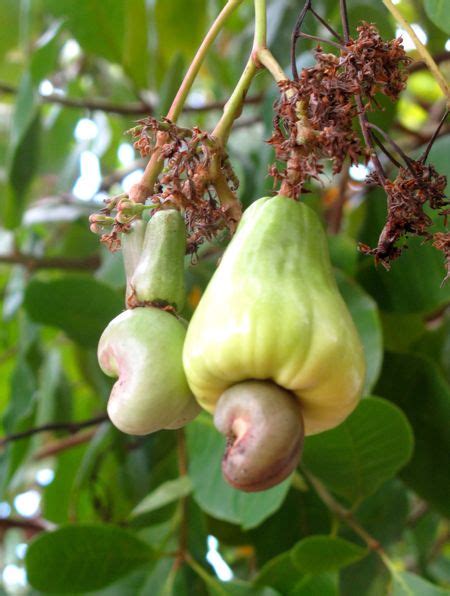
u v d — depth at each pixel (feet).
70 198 1.95
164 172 0.89
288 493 1.54
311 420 0.80
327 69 0.85
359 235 1.52
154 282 0.84
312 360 0.75
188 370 0.78
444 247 0.87
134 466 1.79
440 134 1.59
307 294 0.78
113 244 0.89
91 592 1.39
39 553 1.36
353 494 1.35
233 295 0.77
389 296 1.47
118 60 1.86
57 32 1.77
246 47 1.90
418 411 1.46
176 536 1.53
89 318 1.55
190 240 0.91
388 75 0.87
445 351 1.67
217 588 1.38
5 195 2.00
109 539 1.38
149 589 1.43
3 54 2.23
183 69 1.67
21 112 1.74
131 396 0.79
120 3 1.79
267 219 0.82
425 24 1.76
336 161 0.84
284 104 0.85
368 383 1.33
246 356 0.75
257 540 1.54
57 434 1.93
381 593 1.48
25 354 1.79
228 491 1.38
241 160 1.65
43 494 1.93
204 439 1.44
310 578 1.35
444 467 1.44
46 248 2.05
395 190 0.86
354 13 1.45
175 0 1.92
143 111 1.94
